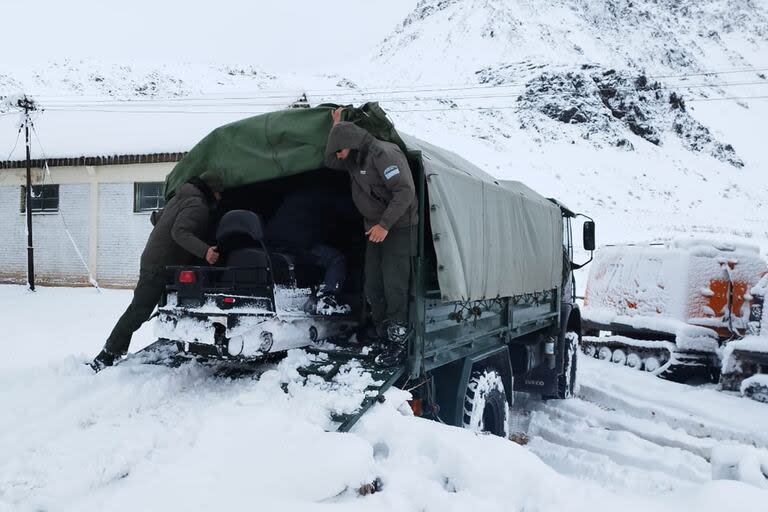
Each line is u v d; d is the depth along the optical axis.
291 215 4.36
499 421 5.08
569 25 147.75
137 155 14.77
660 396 7.90
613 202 54.41
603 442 6.23
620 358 10.45
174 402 3.66
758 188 78.19
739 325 9.59
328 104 4.23
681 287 9.58
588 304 11.38
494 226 5.09
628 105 88.56
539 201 6.55
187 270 3.94
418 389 4.24
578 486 3.04
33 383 4.07
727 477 3.53
